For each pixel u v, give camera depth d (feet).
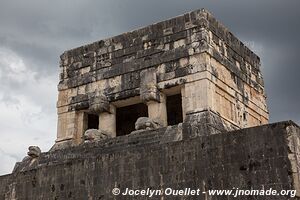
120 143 71.05
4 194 70.13
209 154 56.08
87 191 62.59
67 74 88.94
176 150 58.34
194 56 76.79
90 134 76.18
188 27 79.10
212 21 80.89
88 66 87.15
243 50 89.45
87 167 63.77
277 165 51.65
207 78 74.59
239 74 85.51
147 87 78.13
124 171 60.85
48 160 76.43
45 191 66.13
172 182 57.31
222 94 78.38
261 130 53.72
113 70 84.02
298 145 52.44
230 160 54.60
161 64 79.51
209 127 68.80
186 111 74.43
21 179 69.26
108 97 82.84
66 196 64.08
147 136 69.77
